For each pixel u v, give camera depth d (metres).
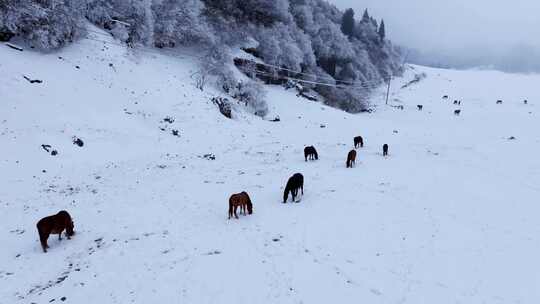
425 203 19.09
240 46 63.97
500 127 55.72
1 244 15.01
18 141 24.41
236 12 67.62
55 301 11.09
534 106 79.12
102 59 38.09
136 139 30.16
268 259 12.85
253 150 32.88
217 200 19.27
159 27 51.91
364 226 15.77
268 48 67.06
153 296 10.95
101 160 26.16
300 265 12.48
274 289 11.12
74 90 32.00
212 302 10.57
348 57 98.19
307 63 79.44
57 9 36.16
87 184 22.22
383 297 10.89
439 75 134.88
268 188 21.38
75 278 12.23
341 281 11.63
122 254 13.58
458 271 12.54
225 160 29.11
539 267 13.09
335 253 13.37
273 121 47.81
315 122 49.22
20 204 19.11
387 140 40.56
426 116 70.81
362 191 20.55
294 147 34.69
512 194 21.80
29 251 14.45
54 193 20.72
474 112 73.88
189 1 56.00
